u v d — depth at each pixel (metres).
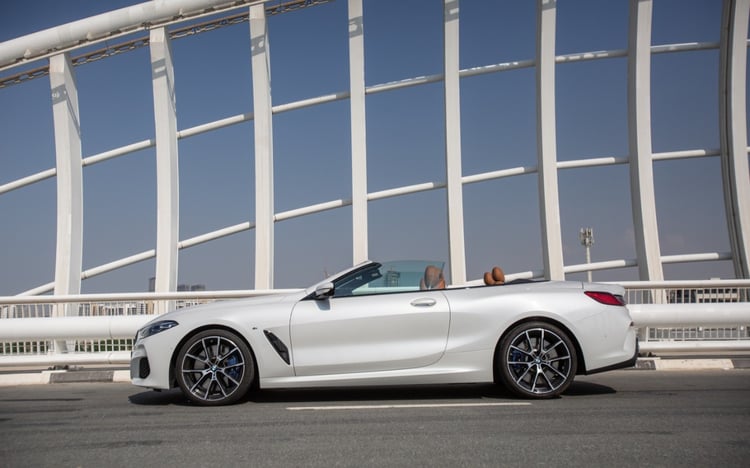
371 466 3.91
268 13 15.05
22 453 4.43
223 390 6.27
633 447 4.30
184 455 4.28
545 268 14.23
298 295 6.55
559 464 3.89
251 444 4.56
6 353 9.42
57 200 14.62
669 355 9.88
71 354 9.38
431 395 6.83
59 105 14.62
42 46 14.41
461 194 14.23
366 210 14.34
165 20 14.29
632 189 14.64
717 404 5.97
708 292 9.41
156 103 14.52
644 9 14.10
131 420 5.61
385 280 6.66
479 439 4.57
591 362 6.31
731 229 14.53
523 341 6.34
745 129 14.29
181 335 6.32
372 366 6.31
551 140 14.19
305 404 6.32
